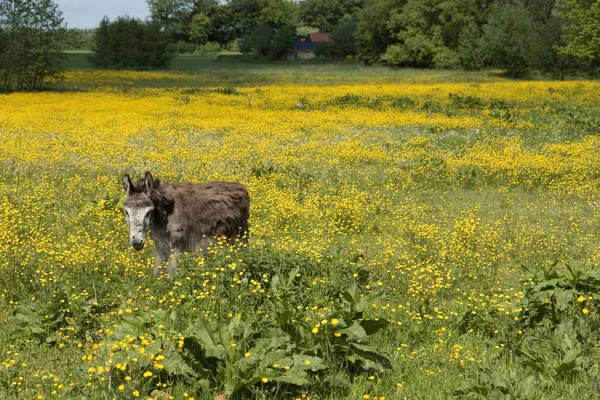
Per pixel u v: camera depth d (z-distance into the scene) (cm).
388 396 480
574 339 546
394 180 1560
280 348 498
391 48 8888
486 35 6675
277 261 709
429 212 1269
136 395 421
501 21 6569
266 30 10812
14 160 1622
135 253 839
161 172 1526
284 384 472
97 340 572
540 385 492
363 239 1047
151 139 2161
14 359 530
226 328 513
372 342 559
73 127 2402
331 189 1416
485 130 2470
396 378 505
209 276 664
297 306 611
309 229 1083
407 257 820
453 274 798
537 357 530
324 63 10188
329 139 2258
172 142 2112
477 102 3484
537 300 595
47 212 1138
